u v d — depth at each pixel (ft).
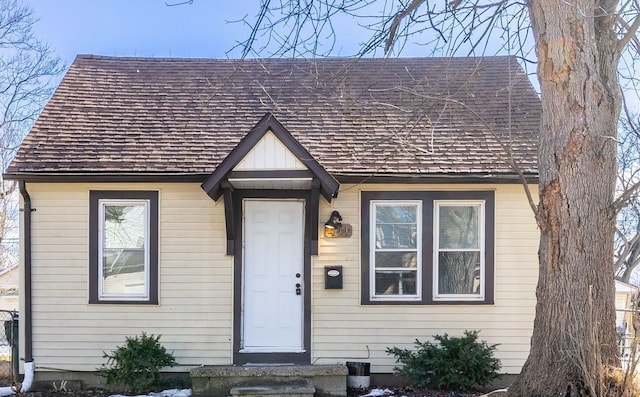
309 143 28.27
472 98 29.63
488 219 26.99
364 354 26.84
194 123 29.81
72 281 26.86
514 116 29.91
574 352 16.81
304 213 27.37
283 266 27.35
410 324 26.91
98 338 26.76
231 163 23.76
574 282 17.31
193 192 27.17
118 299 26.84
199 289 26.99
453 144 27.20
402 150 27.61
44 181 26.48
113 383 25.41
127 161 26.71
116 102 31.19
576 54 17.63
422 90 31.30
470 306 26.91
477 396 23.85
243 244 27.22
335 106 31.32
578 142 17.54
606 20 19.02
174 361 26.30
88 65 34.35
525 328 26.81
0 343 32.78
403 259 27.32
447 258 27.32
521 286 26.91
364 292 26.96
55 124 28.86
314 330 26.91
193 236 27.09
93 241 26.89
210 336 26.89
